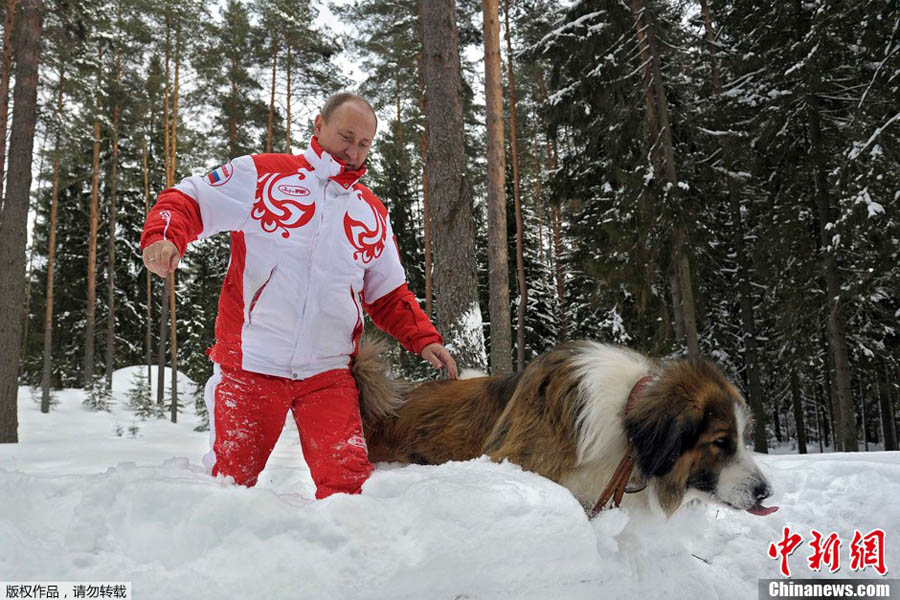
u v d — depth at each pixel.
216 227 2.75
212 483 2.20
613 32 15.45
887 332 16.72
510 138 23.47
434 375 11.29
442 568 1.95
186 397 29.66
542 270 28.86
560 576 2.12
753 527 3.50
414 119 20.58
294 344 2.76
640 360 2.99
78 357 32.28
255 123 23.12
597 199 16.67
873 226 11.85
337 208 2.85
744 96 16.84
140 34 22.77
